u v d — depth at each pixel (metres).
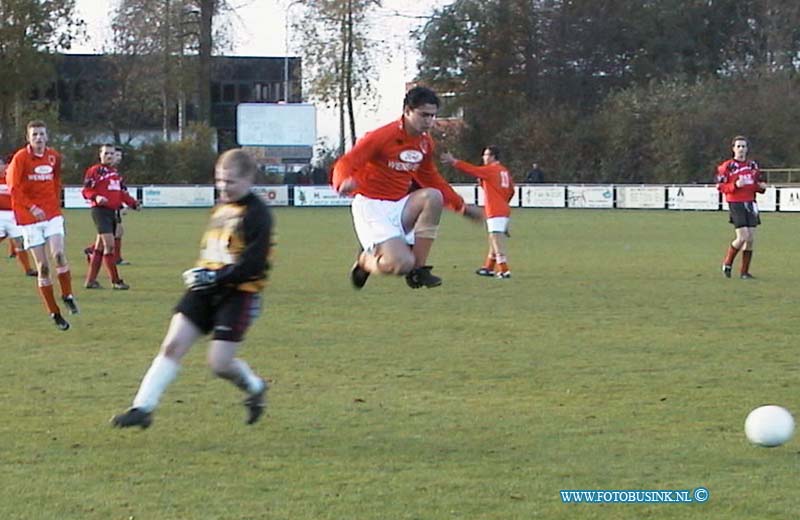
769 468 9.09
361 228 12.07
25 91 74.94
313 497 8.32
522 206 62.53
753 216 23.67
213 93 94.31
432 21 84.25
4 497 8.30
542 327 16.61
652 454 9.48
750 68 84.44
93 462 9.22
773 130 74.81
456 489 8.53
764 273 24.88
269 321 17.16
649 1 86.69
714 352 14.44
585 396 11.73
